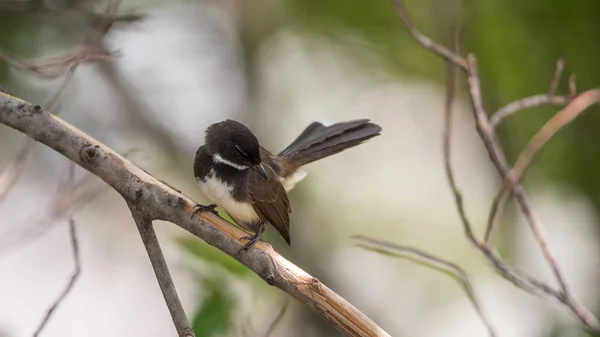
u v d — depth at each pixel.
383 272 14.55
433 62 14.02
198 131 14.23
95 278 14.68
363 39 14.05
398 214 15.05
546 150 12.34
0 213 12.64
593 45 12.12
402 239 14.80
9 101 6.02
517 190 7.20
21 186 13.06
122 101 13.68
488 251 7.15
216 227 5.94
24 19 11.27
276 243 13.36
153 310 14.70
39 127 5.98
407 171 15.42
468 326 14.13
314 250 14.41
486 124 7.25
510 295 13.91
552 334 9.42
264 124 14.45
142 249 15.00
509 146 12.54
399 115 15.18
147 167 13.38
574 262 13.02
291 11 14.00
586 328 8.98
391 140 15.44
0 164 12.41
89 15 9.89
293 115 14.73
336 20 13.91
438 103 14.89
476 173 15.40
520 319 13.61
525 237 13.03
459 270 6.98
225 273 7.80
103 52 8.05
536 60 12.30
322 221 14.76
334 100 14.77
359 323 5.67
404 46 13.93
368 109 14.88
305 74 14.58
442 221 15.01
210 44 14.26
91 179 9.48
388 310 14.32
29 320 13.86
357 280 14.48
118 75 13.52
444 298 14.32
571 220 13.09
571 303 7.05
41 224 9.89
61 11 10.14
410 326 14.30
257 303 8.23
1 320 12.59
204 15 14.14
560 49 12.19
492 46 12.39
